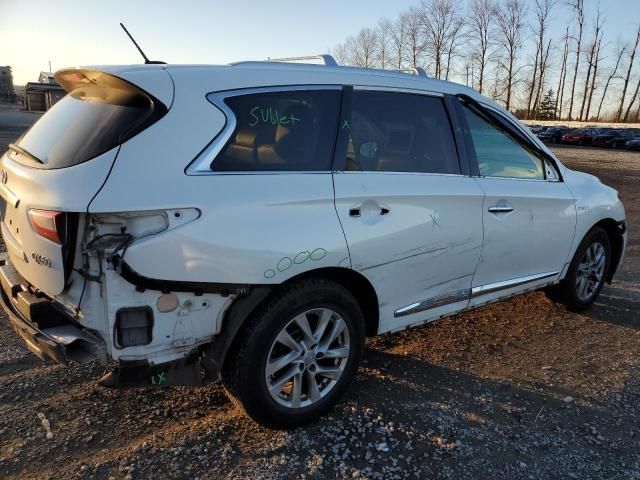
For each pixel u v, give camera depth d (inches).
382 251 113.8
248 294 97.7
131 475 96.0
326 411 114.6
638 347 159.3
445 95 136.6
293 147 107.0
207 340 97.0
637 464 104.6
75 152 92.7
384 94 123.6
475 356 149.3
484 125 145.0
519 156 154.0
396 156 122.8
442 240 126.1
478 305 144.9
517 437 111.7
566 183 167.2
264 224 97.2
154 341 90.8
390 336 160.4
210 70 102.2
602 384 135.5
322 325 109.0
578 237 169.2
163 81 95.8
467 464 102.5
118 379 91.4
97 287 87.4
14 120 1608.0
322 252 103.7
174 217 89.3
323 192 105.7
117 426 110.3
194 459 101.0
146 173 89.0
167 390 124.9
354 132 115.8
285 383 106.4
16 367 132.3
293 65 112.5
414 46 2534.5
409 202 118.7
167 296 90.3
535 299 197.9
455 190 128.9
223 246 92.7
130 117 93.5
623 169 892.6
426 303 128.6
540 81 2797.7
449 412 119.7
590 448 109.0
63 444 103.8
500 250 142.6
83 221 86.7
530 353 152.6
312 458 102.5
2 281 110.7
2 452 100.8
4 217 111.3
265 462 100.8
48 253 89.5
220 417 115.0
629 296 205.6
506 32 2618.1
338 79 116.6
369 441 108.3
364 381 132.3
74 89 114.5
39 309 94.3
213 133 96.7
